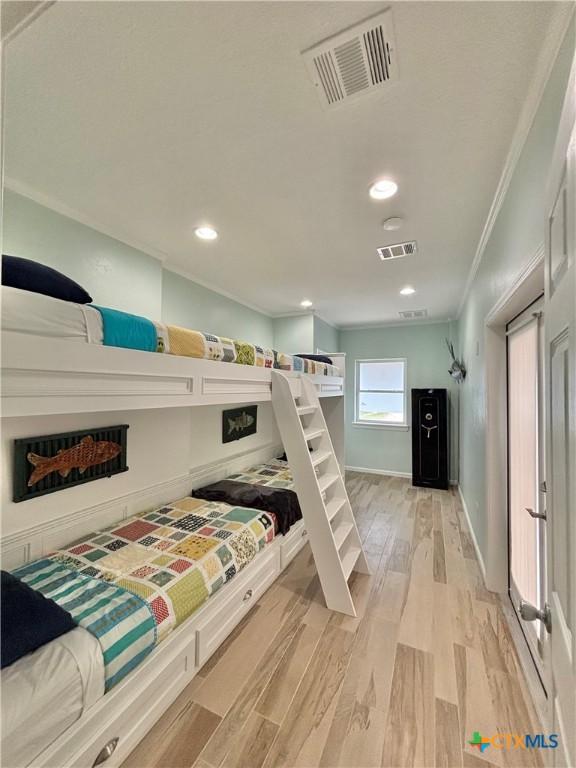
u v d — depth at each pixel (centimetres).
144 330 130
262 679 155
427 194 187
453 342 511
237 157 157
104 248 222
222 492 290
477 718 136
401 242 247
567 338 66
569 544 64
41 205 186
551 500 84
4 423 167
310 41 104
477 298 282
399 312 471
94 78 116
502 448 226
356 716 137
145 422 250
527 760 121
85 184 176
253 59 109
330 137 145
